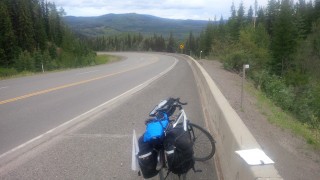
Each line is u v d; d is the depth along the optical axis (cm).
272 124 1121
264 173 328
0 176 584
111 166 617
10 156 684
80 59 8744
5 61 8206
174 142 468
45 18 11388
